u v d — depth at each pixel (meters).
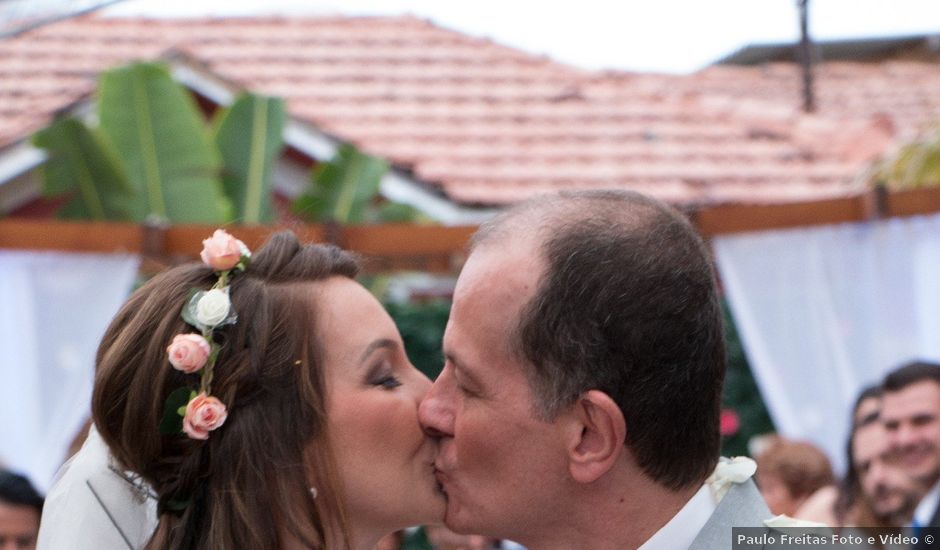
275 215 7.49
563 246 2.21
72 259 5.55
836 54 15.93
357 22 11.09
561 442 2.22
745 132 9.48
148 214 6.86
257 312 2.39
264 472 2.33
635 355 2.16
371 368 2.42
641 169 8.77
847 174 8.79
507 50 10.94
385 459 2.39
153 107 7.00
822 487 4.60
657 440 2.19
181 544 2.36
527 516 2.29
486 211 8.22
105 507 2.46
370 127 8.91
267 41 10.19
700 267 2.23
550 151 8.95
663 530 2.23
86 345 5.57
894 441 4.10
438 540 5.04
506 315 2.23
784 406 5.52
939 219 5.14
